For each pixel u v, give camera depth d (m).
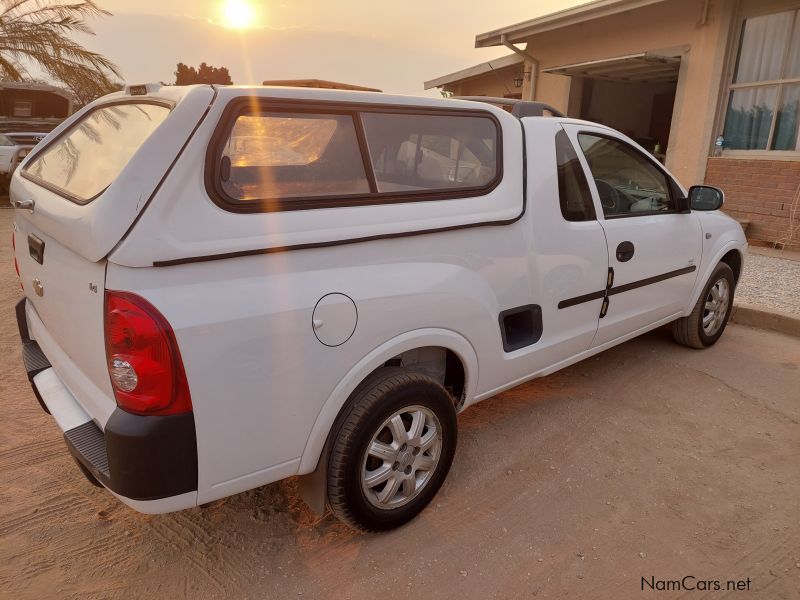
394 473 2.62
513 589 2.41
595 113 12.65
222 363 2.04
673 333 4.91
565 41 11.90
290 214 2.21
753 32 8.71
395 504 2.68
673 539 2.71
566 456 3.36
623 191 3.88
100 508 2.85
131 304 1.89
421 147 2.70
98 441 2.25
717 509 2.91
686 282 4.44
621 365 4.61
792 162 8.27
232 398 2.09
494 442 3.50
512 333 3.27
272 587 2.41
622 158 3.86
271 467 2.28
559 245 3.28
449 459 2.85
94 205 1.99
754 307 5.64
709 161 9.32
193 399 2.00
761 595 2.39
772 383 4.31
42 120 14.54
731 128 9.14
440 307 2.65
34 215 2.50
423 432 2.75
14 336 4.86
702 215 4.60
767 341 5.20
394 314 2.47
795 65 8.25
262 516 2.83
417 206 2.60
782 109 8.49
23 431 3.48
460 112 2.85
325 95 2.37
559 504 2.95
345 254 2.35
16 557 2.52
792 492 3.05
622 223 3.76
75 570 2.47
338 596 2.37
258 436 2.19
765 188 8.64
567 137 3.44
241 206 2.10
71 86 14.52
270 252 2.13
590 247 3.48
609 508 2.92
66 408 2.44
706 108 9.27
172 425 1.99
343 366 2.35
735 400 4.04
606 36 10.97
